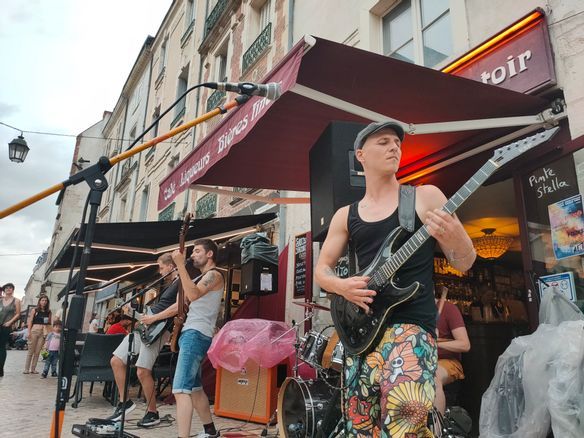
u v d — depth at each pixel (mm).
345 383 1634
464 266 1491
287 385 3322
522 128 3332
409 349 1423
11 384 6953
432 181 4234
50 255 28938
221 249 7211
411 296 1408
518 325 5172
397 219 1608
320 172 3254
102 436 3086
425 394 1354
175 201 12297
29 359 8914
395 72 2887
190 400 3068
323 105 3432
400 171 4473
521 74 3340
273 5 8602
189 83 13000
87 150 29844
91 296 18578
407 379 1366
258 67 8672
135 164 16969
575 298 2840
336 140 3074
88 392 6855
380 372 1466
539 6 3436
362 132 1774
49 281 27219
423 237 1449
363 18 5688
